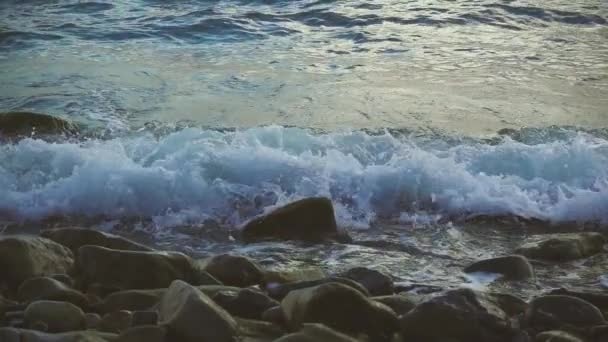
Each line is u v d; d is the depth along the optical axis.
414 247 5.63
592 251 5.45
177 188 6.39
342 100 8.75
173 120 8.16
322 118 8.16
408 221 6.15
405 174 6.51
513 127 7.91
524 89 9.16
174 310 3.90
